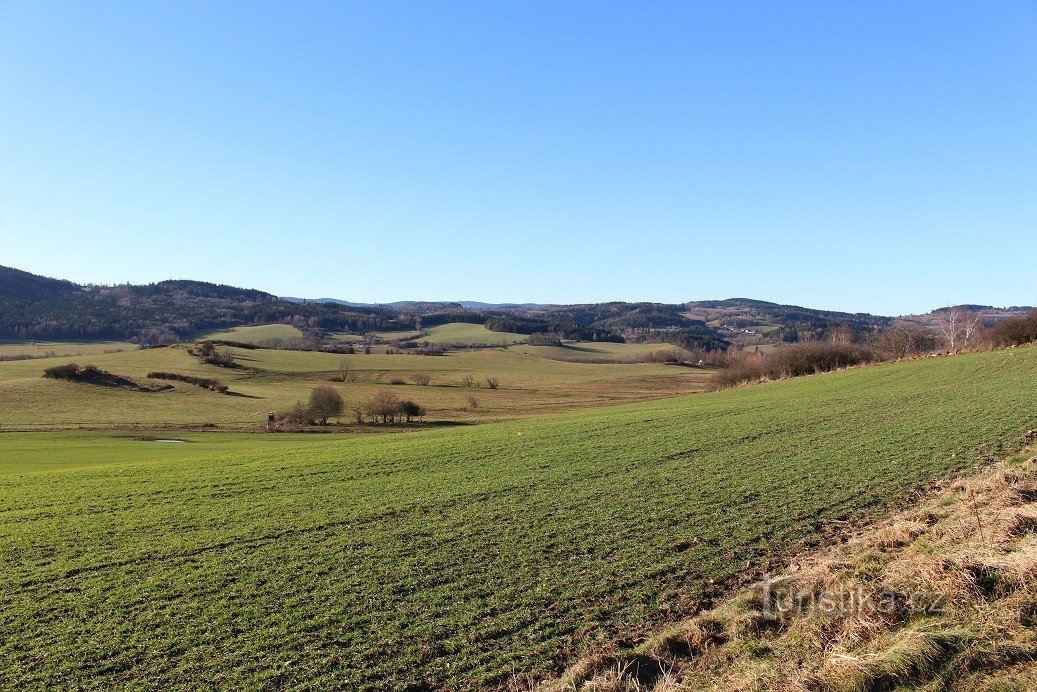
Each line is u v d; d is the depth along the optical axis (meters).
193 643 11.44
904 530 12.94
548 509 18.56
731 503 17.78
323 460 30.05
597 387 106.94
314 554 15.80
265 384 102.06
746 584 12.34
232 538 17.52
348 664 10.44
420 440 37.06
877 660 7.77
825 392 49.06
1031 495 13.74
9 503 22.83
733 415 37.25
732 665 8.94
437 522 17.98
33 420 68.75
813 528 15.16
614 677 9.05
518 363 143.38
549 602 12.20
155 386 91.00
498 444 31.56
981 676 7.18
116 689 10.08
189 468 29.55
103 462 37.44
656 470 22.89
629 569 13.52
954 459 20.42
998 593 8.82
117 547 17.14
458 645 10.82
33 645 11.66
